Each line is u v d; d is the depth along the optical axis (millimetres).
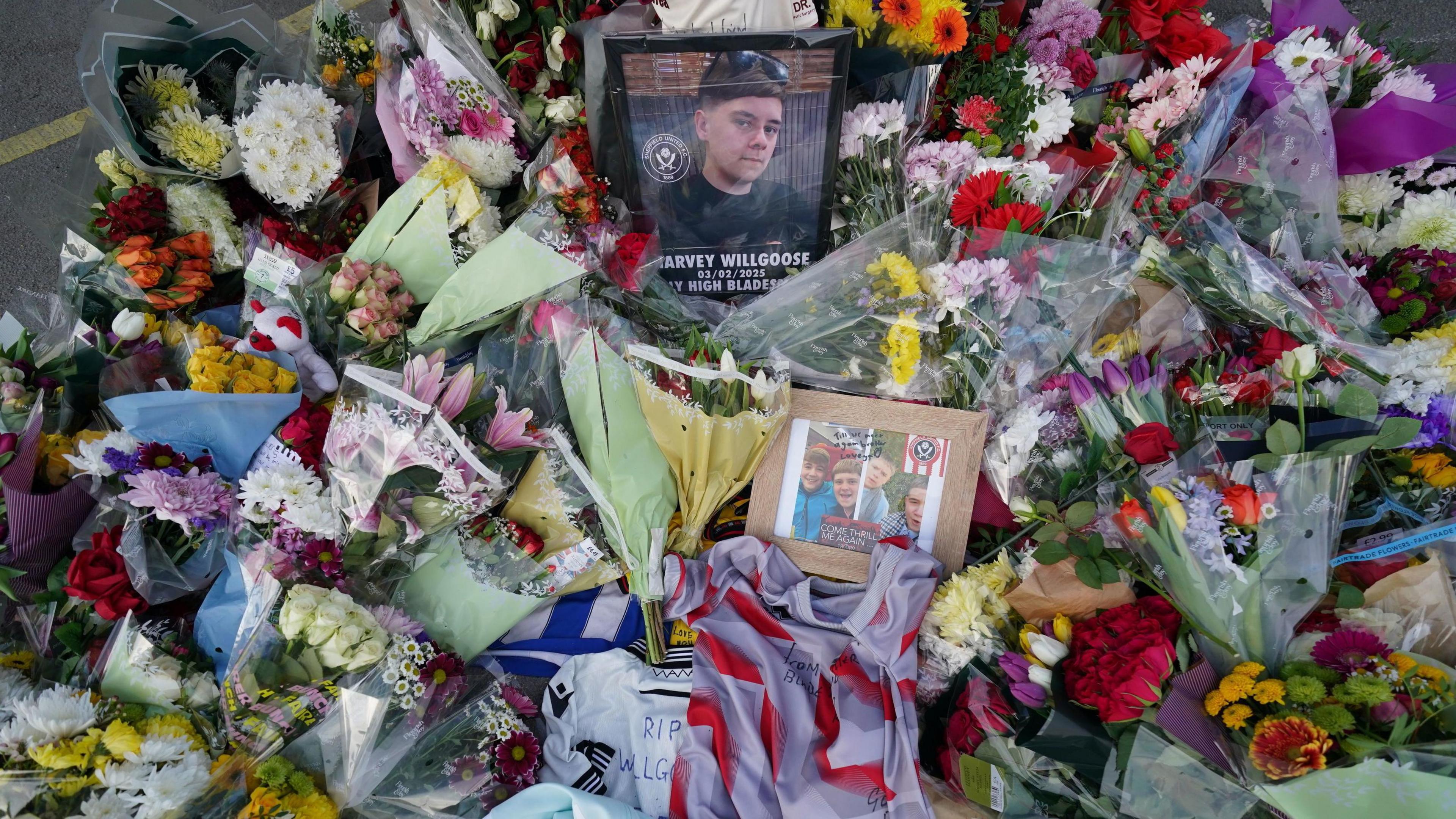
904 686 1505
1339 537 1459
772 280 1866
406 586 1600
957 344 1664
